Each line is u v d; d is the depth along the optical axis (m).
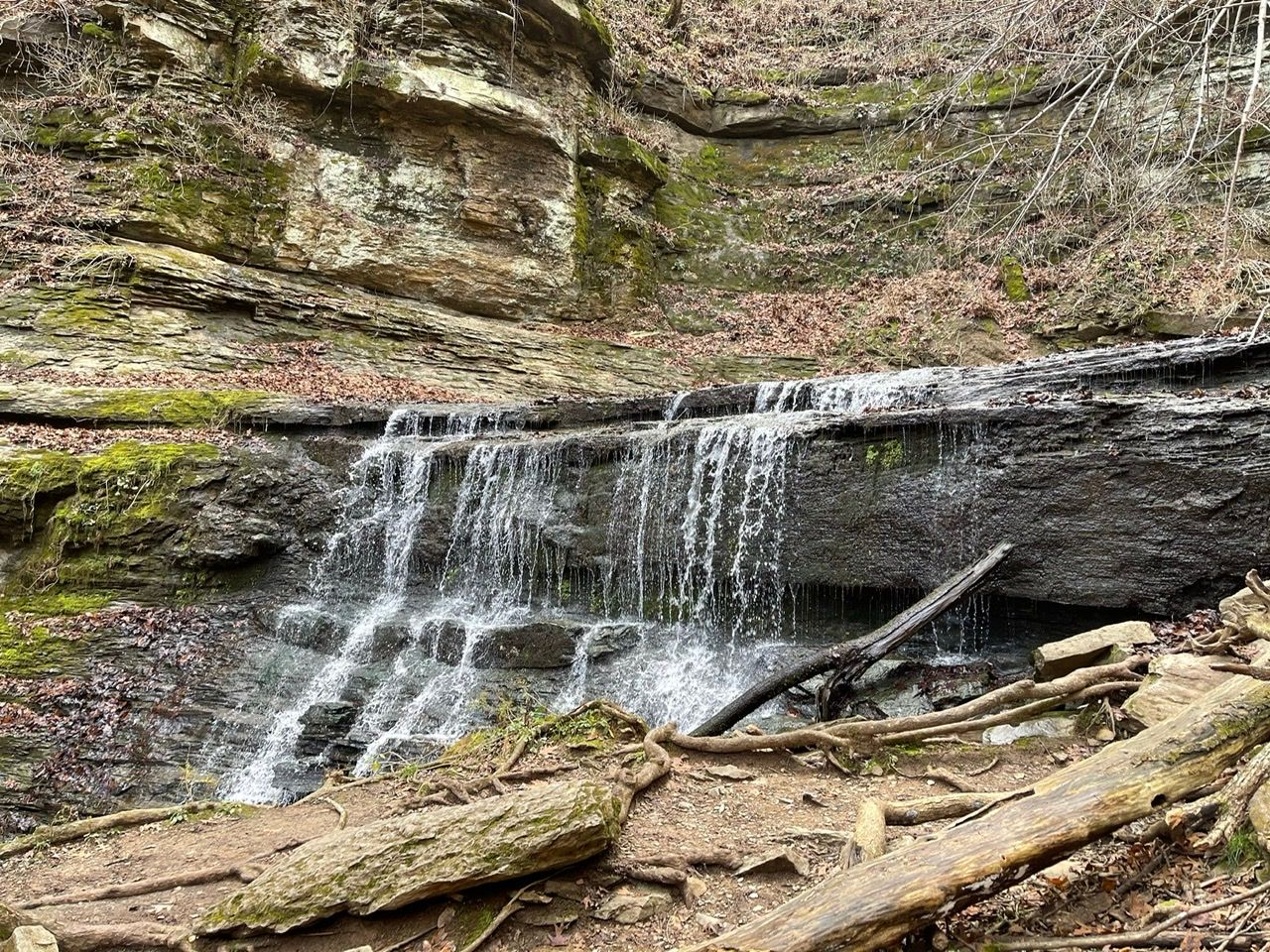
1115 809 3.02
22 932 3.60
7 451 9.66
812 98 22.44
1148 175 7.97
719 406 11.80
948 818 3.87
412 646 8.83
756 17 24.38
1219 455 6.48
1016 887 3.21
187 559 9.54
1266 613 4.66
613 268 19.33
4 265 12.75
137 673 8.51
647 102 21.70
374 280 16.39
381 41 16.69
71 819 7.11
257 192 15.52
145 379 12.06
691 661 8.00
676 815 4.32
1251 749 3.29
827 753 5.12
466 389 15.01
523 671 8.27
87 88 14.55
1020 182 16.44
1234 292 12.55
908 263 19.19
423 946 3.41
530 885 3.59
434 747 7.38
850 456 8.10
